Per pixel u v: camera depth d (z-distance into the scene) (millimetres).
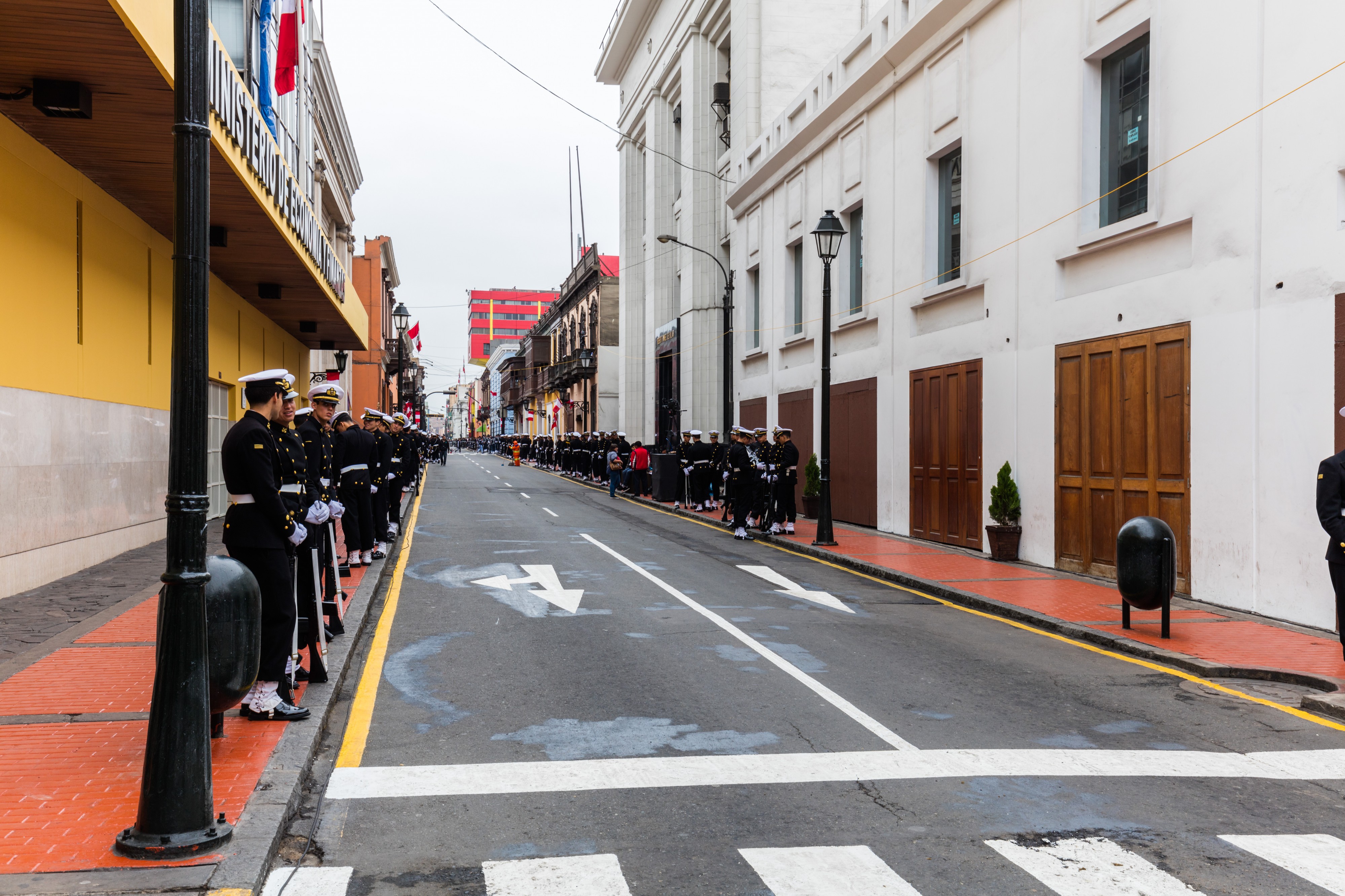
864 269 19125
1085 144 12398
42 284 10477
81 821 4223
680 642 8602
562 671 7516
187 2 3959
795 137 22188
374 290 54750
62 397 11039
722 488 24156
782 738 5871
